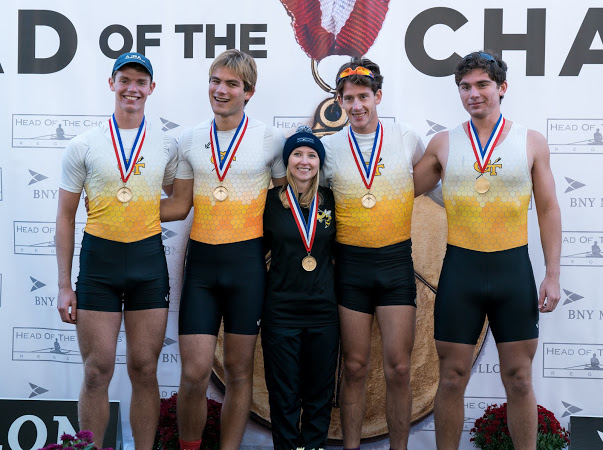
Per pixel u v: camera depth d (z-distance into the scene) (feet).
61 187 9.62
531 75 11.11
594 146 11.09
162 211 10.15
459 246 9.53
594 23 10.99
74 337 11.78
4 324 11.80
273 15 11.33
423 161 9.96
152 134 9.75
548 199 9.52
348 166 9.86
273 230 9.68
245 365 9.87
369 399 11.67
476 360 11.55
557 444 10.48
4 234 11.73
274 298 9.64
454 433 9.70
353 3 11.26
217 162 9.71
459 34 11.17
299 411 9.79
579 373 11.31
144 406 9.77
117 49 11.50
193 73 11.44
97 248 9.48
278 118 11.45
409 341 9.87
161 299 9.65
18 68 11.57
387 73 11.29
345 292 9.90
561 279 11.26
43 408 10.41
